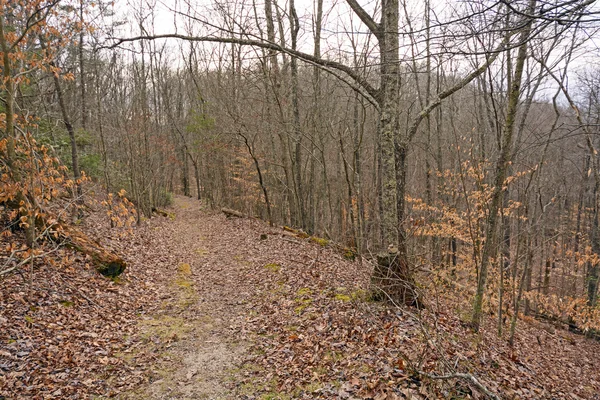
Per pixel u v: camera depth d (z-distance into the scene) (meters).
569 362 8.58
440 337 5.49
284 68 16.38
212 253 13.77
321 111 15.76
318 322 6.52
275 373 5.27
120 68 22.50
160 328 6.88
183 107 34.97
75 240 8.71
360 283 8.38
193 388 5.00
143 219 18.55
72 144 11.87
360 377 4.73
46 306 6.33
